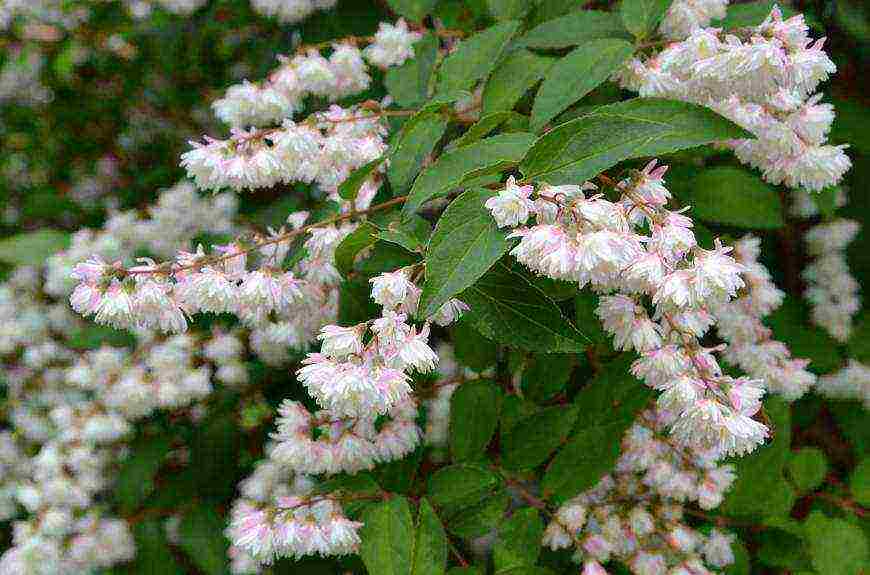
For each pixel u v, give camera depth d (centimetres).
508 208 49
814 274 75
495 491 60
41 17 101
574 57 55
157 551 73
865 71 78
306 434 60
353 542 57
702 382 53
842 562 62
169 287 56
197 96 105
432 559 56
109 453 76
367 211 56
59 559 72
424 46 64
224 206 78
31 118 113
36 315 83
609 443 60
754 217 60
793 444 78
